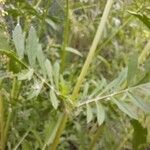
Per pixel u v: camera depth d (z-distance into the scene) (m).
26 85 0.27
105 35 0.39
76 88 0.23
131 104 0.29
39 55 0.21
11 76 0.22
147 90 0.22
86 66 0.24
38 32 0.28
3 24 0.23
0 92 0.26
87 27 0.39
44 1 0.32
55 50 0.36
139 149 0.29
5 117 0.29
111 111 0.31
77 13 0.40
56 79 0.22
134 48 0.40
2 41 0.20
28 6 0.27
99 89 0.23
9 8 0.26
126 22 0.33
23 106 0.29
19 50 0.20
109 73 0.39
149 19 0.23
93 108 0.26
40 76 0.21
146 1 0.27
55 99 0.21
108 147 0.33
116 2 0.33
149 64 0.23
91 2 0.37
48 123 0.29
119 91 0.23
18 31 0.20
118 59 0.40
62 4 0.32
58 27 0.36
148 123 0.31
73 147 0.38
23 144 0.25
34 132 0.28
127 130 0.33
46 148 0.28
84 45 0.41
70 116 0.24
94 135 0.34
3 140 0.27
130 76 0.22
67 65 0.37
